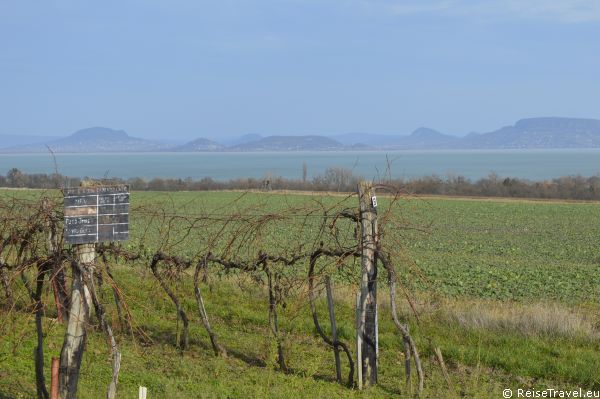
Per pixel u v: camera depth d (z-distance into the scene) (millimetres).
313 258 13680
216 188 104438
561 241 46938
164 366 14281
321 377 13844
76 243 10367
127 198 10656
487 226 57312
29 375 13125
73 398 10641
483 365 14688
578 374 13781
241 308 19031
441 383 13461
